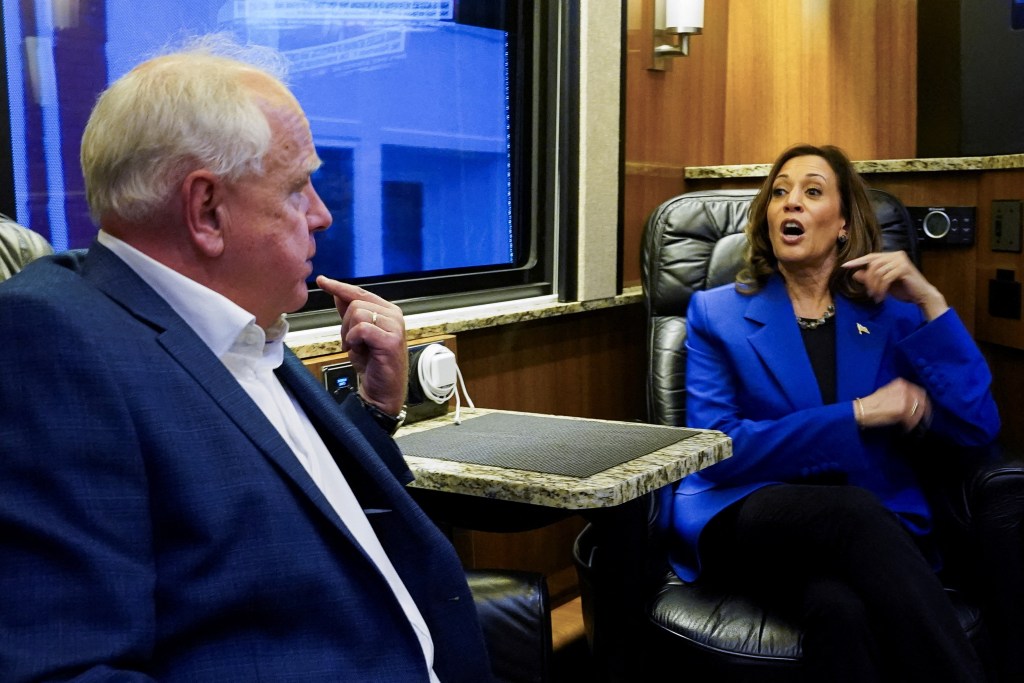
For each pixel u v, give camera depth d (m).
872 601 1.83
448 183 2.57
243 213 1.06
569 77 2.77
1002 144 3.10
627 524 1.79
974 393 2.19
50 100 1.75
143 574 0.91
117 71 1.85
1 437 0.89
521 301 2.79
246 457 1.00
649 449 1.72
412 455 1.74
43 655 0.85
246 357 1.12
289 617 1.00
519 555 2.84
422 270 2.52
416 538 1.26
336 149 2.27
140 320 1.01
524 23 2.71
